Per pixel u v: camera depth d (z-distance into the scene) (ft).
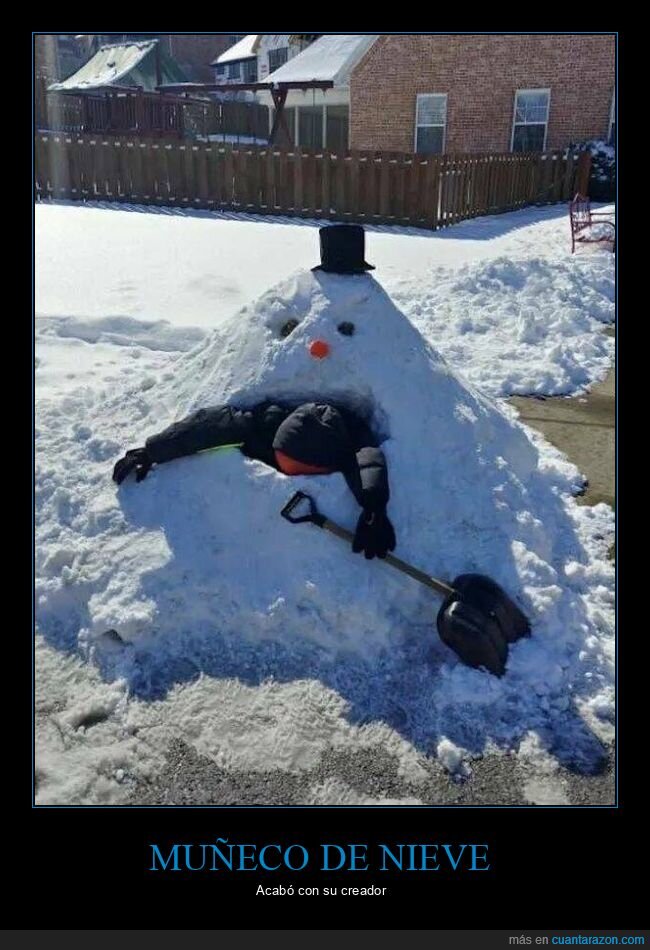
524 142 62.95
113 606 11.57
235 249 34.73
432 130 66.08
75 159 50.72
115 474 13.26
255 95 100.78
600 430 18.58
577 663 10.92
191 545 12.03
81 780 9.48
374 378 12.55
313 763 9.68
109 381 19.90
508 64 61.82
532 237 40.57
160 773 9.59
